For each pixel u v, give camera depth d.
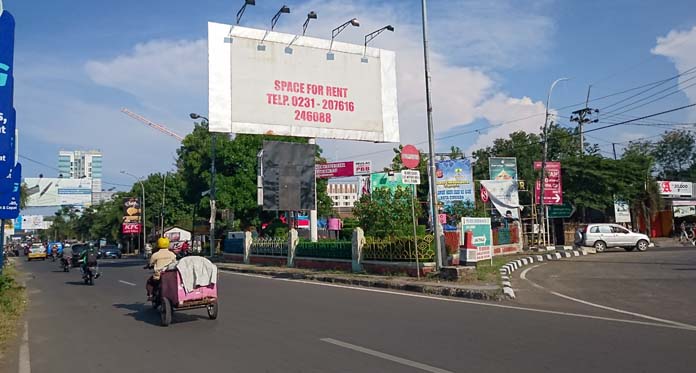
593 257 26.31
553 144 51.00
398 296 14.50
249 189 40.50
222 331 9.85
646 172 41.03
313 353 7.74
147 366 7.43
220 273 26.44
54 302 15.73
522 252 28.69
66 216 124.81
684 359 6.82
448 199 32.12
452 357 7.22
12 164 14.03
